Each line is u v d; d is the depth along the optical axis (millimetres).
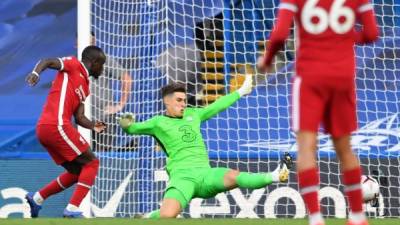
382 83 42688
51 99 29797
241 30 43375
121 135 39500
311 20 18016
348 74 17984
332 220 24844
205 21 43188
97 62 30828
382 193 40094
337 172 39875
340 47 18047
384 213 39719
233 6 43469
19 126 41281
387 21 44219
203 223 23438
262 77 42312
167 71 40938
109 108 39781
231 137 41094
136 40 41188
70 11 43312
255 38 43219
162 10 41469
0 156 40156
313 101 17891
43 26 43156
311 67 17891
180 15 42531
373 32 18719
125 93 40250
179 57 42125
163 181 38844
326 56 17922
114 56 40719
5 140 40844
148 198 38906
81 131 37000
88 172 29938
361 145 40938
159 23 41406
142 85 40531
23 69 42469
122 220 24188
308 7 18031
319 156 39969
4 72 42281
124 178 39062
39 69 28969
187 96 41875
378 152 40812
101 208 38656
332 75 17812
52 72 42375
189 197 29375
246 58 43062
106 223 23234
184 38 42031
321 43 18000
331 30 18016
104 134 39312
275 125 41500
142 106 40219
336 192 39719
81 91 30125
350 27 18172
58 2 43406
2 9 43125
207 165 30109
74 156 29750
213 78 42469
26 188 39625
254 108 41594
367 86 42656
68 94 29703
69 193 39125
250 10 43375
